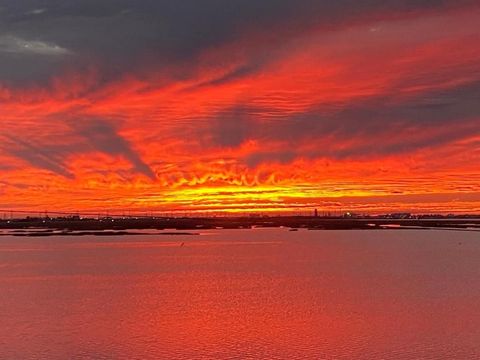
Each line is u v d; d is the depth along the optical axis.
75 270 79.69
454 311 45.00
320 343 35.09
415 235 193.00
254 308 47.09
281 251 117.19
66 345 34.94
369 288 58.41
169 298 52.94
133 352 33.31
